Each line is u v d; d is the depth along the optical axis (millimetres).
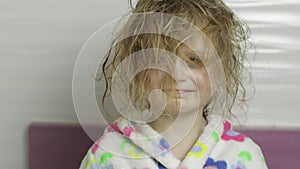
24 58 1216
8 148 1237
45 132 1191
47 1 1194
